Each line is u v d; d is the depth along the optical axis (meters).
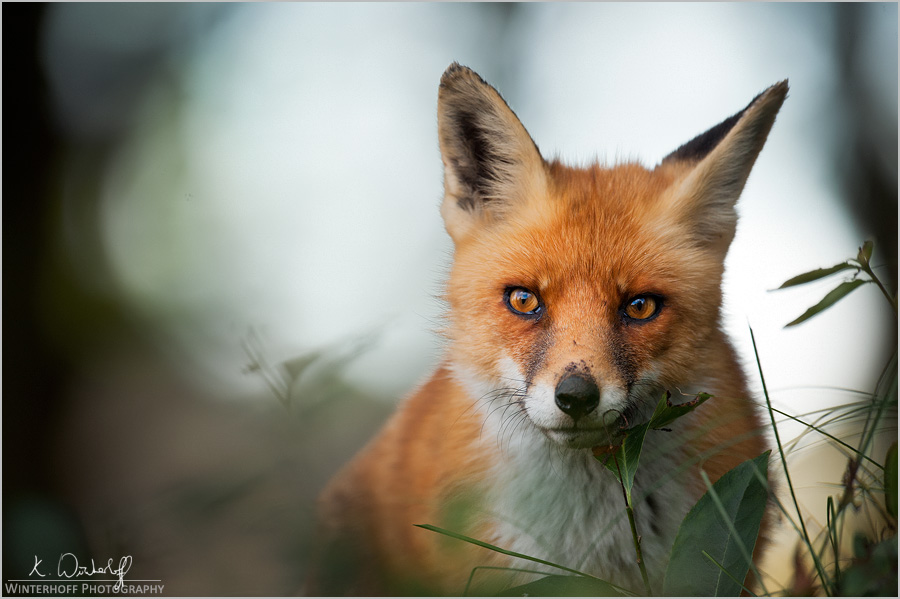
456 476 3.03
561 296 3.01
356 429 3.29
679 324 3.02
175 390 4.50
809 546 2.92
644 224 3.03
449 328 3.07
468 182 3.07
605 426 2.98
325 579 3.03
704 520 2.93
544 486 3.03
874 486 2.97
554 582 2.93
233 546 3.04
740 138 3.04
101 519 3.05
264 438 3.09
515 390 3.02
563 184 3.06
